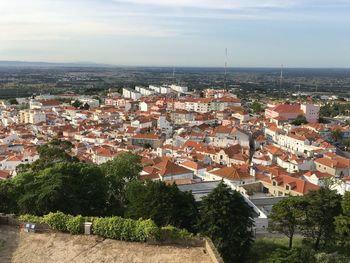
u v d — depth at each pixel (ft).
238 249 222.69
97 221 160.15
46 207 219.20
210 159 517.96
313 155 538.47
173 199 235.20
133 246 151.74
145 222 157.69
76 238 157.48
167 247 151.02
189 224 232.32
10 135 647.56
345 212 242.99
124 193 301.43
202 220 224.33
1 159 495.41
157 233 153.07
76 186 250.98
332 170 469.98
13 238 157.48
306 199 258.57
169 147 577.43
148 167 415.23
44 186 232.53
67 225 160.66
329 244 257.34
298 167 483.51
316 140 624.18
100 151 527.81
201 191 326.85
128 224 156.97
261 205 331.57
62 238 157.48
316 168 492.54
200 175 427.74
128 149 556.92
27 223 164.04
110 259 143.64
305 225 256.52
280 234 282.36
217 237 219.82
